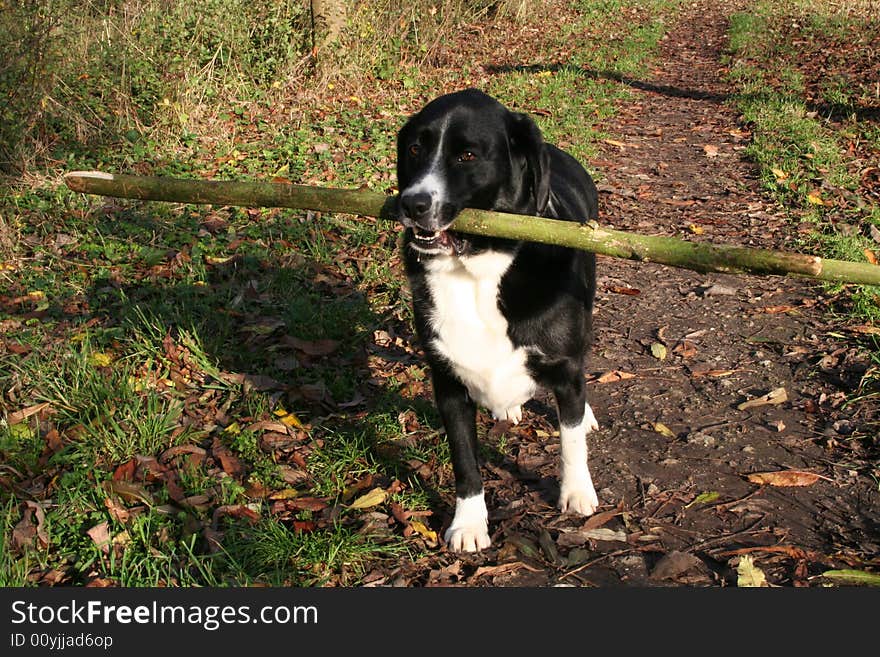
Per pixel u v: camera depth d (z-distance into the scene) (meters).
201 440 3.59
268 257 5.18
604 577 2.87
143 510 3.11
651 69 13.20
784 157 7.71
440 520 3.22
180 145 7.22
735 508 3.19
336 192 2.86
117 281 4.85
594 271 3.51
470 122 2.88
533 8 16.28
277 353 4.25
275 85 8.64
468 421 3.11
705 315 4.97
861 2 17.98
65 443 3.46
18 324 4.36
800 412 3.85
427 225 2.76
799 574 2.81
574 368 3.10
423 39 11.59
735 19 17.78
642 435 3.75
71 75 7.27
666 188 7.41
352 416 3.84
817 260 2.27
